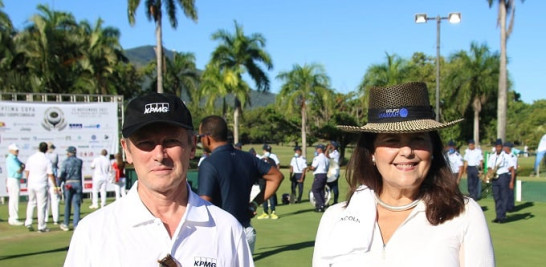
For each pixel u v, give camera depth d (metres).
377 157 2.41
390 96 2.42
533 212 13.05
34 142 16.25
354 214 2.42
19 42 30.23
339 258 2.38
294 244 8.95
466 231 2.20
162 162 2.02
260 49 31.70
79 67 32.72
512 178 11.38
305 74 33.56
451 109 33.91
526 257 7.83
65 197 11.03
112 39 36.28
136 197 2.05
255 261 7.60
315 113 35.84
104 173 14.77
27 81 29.95
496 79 31.91
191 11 26.30
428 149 2.33
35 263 7.65
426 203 2.29
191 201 2.13
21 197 16.58
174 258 1.98
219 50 31.36
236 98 31.44
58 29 33.31
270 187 4.60
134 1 25.23
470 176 15.18
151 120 1.98
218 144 4.34
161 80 27.11
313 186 13.58
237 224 2.22
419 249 2.20
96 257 1.95
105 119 17.12
